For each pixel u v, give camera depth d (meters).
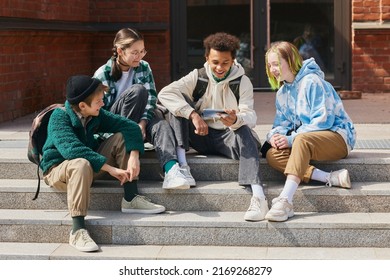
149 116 6.95
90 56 14.31
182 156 6.85
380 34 13.88
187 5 14.38
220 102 6.97
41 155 6.79
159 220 6.48
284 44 6.79
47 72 11.86
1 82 10.11
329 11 14.19
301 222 6.36
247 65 14.31
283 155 6.77
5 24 9.83
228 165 7.02
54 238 6.57
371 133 8.67
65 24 12.45
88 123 6.62
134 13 14.10
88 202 6.38
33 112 11.26
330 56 14.26
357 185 6.79
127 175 6.48
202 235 6.45
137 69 7.15
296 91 6.81
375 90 14.09
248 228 6.40
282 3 14.22
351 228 6.34
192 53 14.45
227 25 14.34
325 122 6.66
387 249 6.30
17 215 6.70
